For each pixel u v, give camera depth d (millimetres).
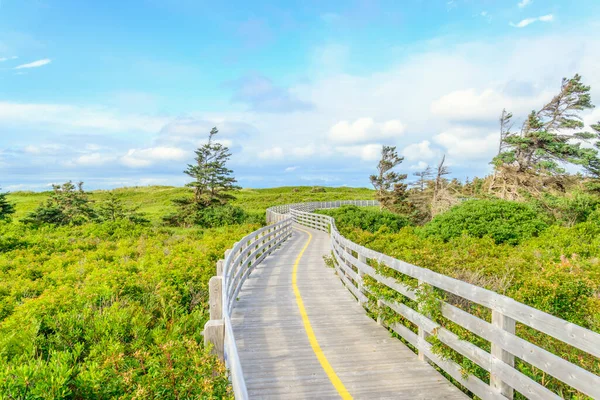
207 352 5184
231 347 3746
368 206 61031
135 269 13562
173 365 5355
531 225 18734
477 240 16906
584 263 11062
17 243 20641
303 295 10602
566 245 15664
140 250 19031
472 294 4809
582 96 35938
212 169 46531
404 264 6598
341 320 8289
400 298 6840
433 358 5723
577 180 35750
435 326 5598
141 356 5625
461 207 21141
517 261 11062
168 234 28656
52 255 18453
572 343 3402
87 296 9234
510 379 4117
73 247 20766
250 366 5980
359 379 5477
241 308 9336
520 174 34906
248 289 11398
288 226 27625
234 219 40562
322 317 8523
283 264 16125
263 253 17500
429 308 5691
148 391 4879
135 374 5195
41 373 5043
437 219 21109
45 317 7730
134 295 9797
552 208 28266
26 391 4766
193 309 9578
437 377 5520
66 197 37812
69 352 6504
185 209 43750
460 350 5051
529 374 5066
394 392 5086
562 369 3477
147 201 69938
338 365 5965
